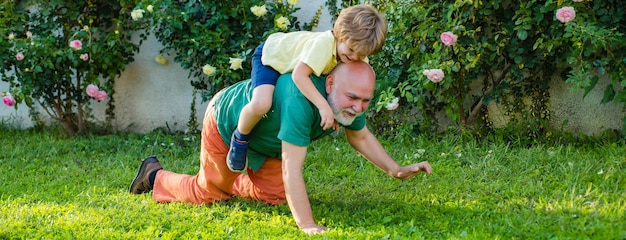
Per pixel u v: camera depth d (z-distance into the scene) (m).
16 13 6.20
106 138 6.18
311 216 3.65
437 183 4.61
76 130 6.50
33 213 3.98
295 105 3.52
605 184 4.30
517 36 5.34
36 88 6.13
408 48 5.54
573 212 3.73
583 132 5.67
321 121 3.48
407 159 5.26
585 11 5.06
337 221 3.87
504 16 5.48
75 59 6.00
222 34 5.89
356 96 3.47
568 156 5.02
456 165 5.05
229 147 4.02
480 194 4.34
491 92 5.62
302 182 3.60
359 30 3.34
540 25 5.30
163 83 6.42
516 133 5.59
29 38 5.96
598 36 4.81
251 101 3.62
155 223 3.81
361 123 3.91
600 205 3.87
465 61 5.45
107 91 6.30
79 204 4.30
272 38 3.76
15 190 4.73
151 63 6.40
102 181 4.87
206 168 4.14
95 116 6.53
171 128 6.46
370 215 3.99
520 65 5.43
